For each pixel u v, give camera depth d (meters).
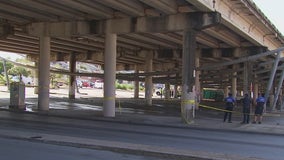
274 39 45.44
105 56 29.75
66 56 58.28
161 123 26.39
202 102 70.19
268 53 36.72
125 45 46.47
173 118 30.06
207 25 26.48
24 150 13.31
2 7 27.20
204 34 37.66
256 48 42.56
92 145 13.89
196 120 29.66
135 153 13.20
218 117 34.25
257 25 36.97
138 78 52.19
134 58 58.72
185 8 26.70
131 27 28.70
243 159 12.33
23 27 33.09
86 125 22.98
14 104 33.25
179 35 37.03
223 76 64.31
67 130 19.83
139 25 28.45
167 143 16.64
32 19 31.88
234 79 67.25
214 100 83.38
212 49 45.09
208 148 15.64
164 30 27.64
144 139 17.70
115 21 29.27
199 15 26.67
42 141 14.84
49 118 26.80
